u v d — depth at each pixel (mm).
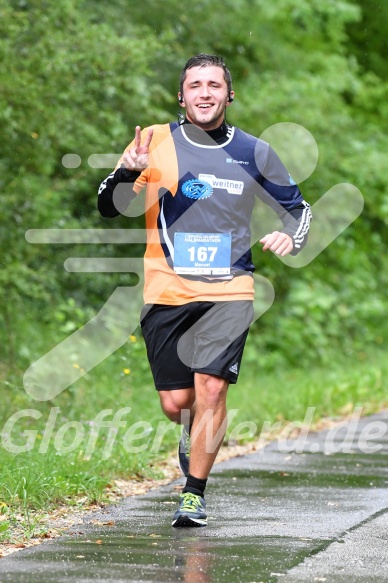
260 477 15148
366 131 42188
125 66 24125
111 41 23422
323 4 39719
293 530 11289
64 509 12570
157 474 15383
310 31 40188
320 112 34500
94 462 14867
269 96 32688
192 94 12117
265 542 10656
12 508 12273
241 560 9828
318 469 15969
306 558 9945
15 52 21875
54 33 22516
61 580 9008
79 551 10203
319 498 13375
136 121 26297
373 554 10156
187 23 31062
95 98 24609
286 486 14336
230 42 33094
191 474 11711
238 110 31875
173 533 11148
